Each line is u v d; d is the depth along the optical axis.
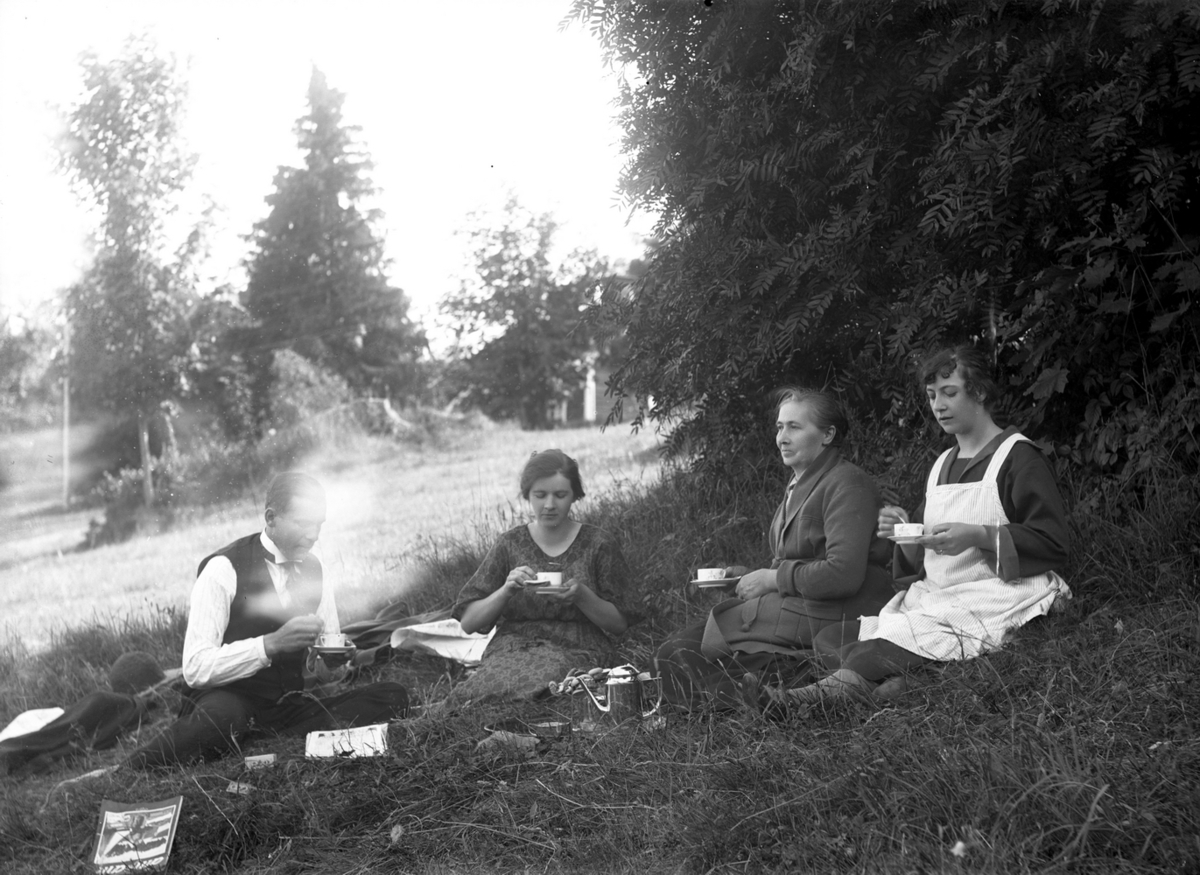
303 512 5.05
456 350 35.25
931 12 5.23
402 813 3.80
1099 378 5.01
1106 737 3.21
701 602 5.74
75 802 4.45
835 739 3.64
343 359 38.69
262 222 41.81
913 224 5.50
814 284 5.73
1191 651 3.71
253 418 30.34
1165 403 4.81
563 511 5.38
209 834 3.84
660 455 7.30
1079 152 4.80
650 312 6.54
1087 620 4.07
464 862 3.44
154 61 28.86
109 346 29.62
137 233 29.33
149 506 27.00
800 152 5.67
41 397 30.27
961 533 4.07
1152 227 4.92
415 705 5.25
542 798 3.71
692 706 4.29
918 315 5.25
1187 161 4.75
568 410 35.03
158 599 13.78
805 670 4.31
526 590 5.15
